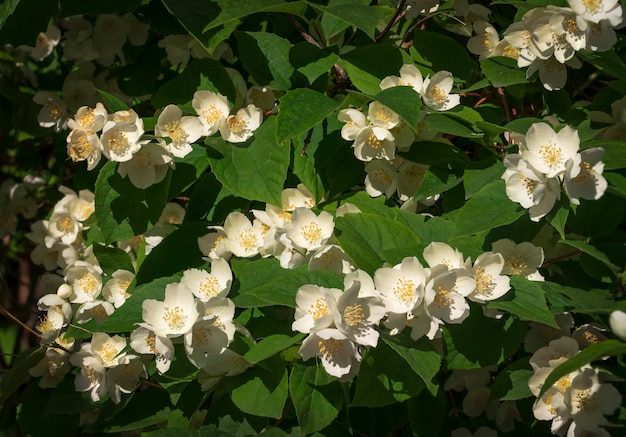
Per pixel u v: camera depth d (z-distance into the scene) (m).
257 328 0.47
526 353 0.50
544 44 0.47
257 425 0.48
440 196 0.54
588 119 0.50
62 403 0.55
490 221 0.44
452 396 0.54
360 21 0.47
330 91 0.56
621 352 0.37
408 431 0.52
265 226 0.51
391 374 0.44
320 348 0.40
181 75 0.55
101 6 0.55
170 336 0.43
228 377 0.47
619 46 0.53
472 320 0.45
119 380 0.52
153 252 0.52
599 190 0.41
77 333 0.55
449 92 0.50
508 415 0.50
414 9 0.54
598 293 0.45
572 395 0.41
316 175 0.51
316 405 0.44
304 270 0.44
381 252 0.43
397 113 0.44
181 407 0.50
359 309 0.40
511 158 0.42
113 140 0.47
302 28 0.56
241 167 0.50
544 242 0.49
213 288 0.47
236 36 0.53
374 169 0.51
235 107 0.55
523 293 0.42
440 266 0.41
